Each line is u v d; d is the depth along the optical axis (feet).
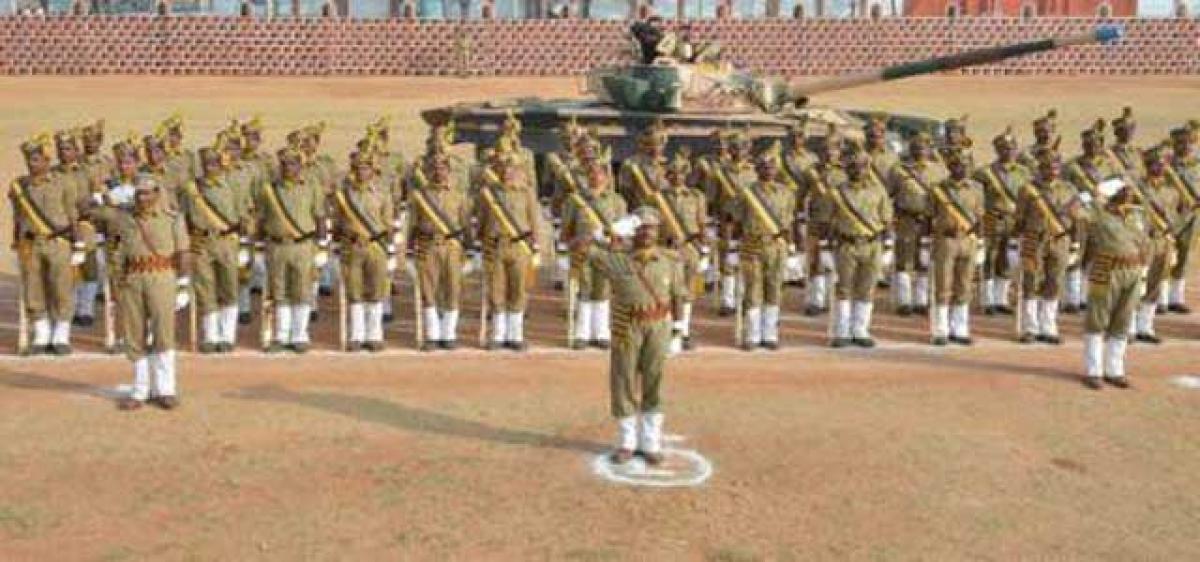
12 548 28.55
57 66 191.01
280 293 46.52
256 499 31.81
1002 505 32.35
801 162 58.54
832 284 49.75
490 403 40.57
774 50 201.05
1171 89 182.29
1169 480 34.50
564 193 54.39
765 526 30.73
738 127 67.56
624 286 34.09
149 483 32.73
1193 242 55.21
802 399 41.75
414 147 113.91
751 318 48.47
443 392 41.78
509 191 47.34
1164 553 29.53
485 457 35.29
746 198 47.98
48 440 35.88
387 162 58.03
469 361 46.24
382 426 37.88
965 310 50.06
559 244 54.08
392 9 212.84
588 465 34.83
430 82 186.60
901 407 41.01
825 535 30.22
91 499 31.58
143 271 38.11
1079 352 49.03
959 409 40.91
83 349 46.65
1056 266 49.57
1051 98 170.19
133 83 179.01
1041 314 50.47
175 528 29.89
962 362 47.29
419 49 197.06
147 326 39.04
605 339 48.78
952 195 49.11
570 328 48.73
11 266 63.10
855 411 40.45
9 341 47.70
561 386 42.88
